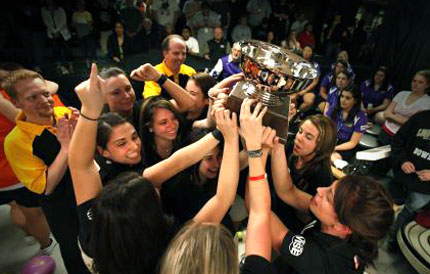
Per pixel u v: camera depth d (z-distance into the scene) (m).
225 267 0.59
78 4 4.10
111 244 0.68
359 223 0.70
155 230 0.71
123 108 1.53
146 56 4.46
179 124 1.26
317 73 0.75
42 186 1.29
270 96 0.79
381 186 0.74
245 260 0.68
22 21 3.75
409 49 4.35
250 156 0.75
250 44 0.80
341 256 0.75
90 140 0.76
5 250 1.93
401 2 4.35
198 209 1.08
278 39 5.84
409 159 1.91
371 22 5.91
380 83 3.62
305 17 6.21
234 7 5.51
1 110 1.53
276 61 0.74
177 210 1.10
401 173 1.95
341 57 4.50
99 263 0.72
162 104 1.18
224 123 0.77
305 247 0.78
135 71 1.35
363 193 0.71
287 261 0.80
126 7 4.25
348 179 0.76
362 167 2.27
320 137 1.18
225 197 0.80
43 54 3.95
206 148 0.90
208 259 0.58
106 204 0.68
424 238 1.83
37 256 1.75
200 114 1.72
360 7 5.85
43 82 1.29
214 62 4.91
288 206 1.12
